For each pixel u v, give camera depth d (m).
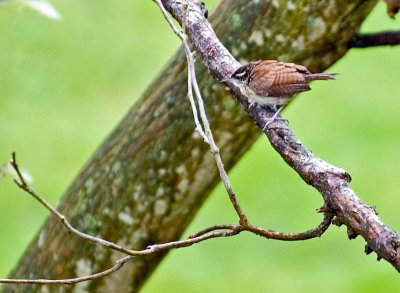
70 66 15.66
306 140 14.71
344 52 7.57
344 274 13.04
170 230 7.93
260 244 13.50
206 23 6.27
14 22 14.98
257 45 7.46
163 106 7.68
